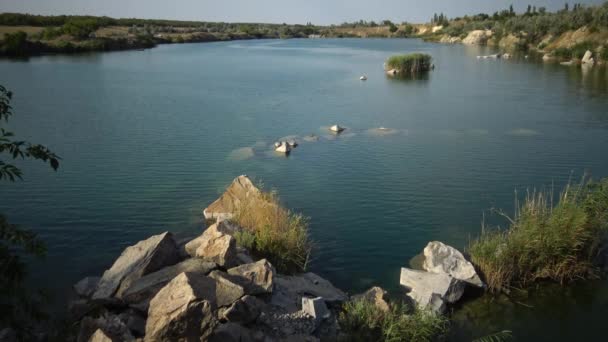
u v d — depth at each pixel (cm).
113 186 2731
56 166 1027
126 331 1280
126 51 12612
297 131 4144
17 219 2275
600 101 5503
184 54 12031
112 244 2059
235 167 3128
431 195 2694
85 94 5600
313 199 2622
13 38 10250
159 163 3175
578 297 1744
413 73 8369
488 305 1694
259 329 1358
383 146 3691
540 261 1841
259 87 6556
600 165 3241
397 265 1952
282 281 1653
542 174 3064
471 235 2206
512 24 15212
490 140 3872
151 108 4934
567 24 11888
